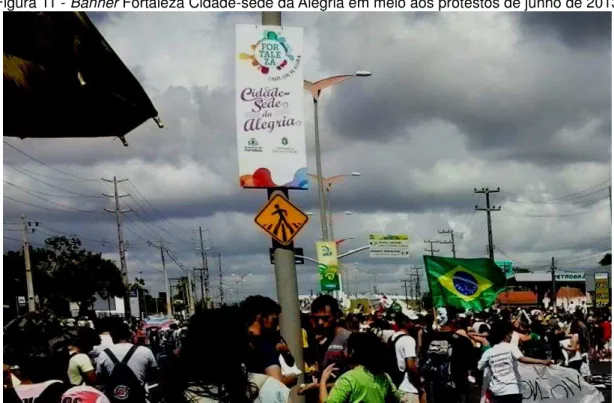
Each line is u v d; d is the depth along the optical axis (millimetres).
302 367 9383
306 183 9094
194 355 4418
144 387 9641
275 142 9062
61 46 4297
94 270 72500
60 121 4688
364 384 6926
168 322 59375
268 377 4836
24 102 4480
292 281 9375
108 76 4480
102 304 76812
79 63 4363
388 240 43562
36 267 68562
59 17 4242
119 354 9625
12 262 67000
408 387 11461
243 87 9023
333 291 29172
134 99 4660
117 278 75250
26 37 4219
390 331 16406
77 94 4488
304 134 9133
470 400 17766
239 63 9023
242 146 9000
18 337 4691
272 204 9328
